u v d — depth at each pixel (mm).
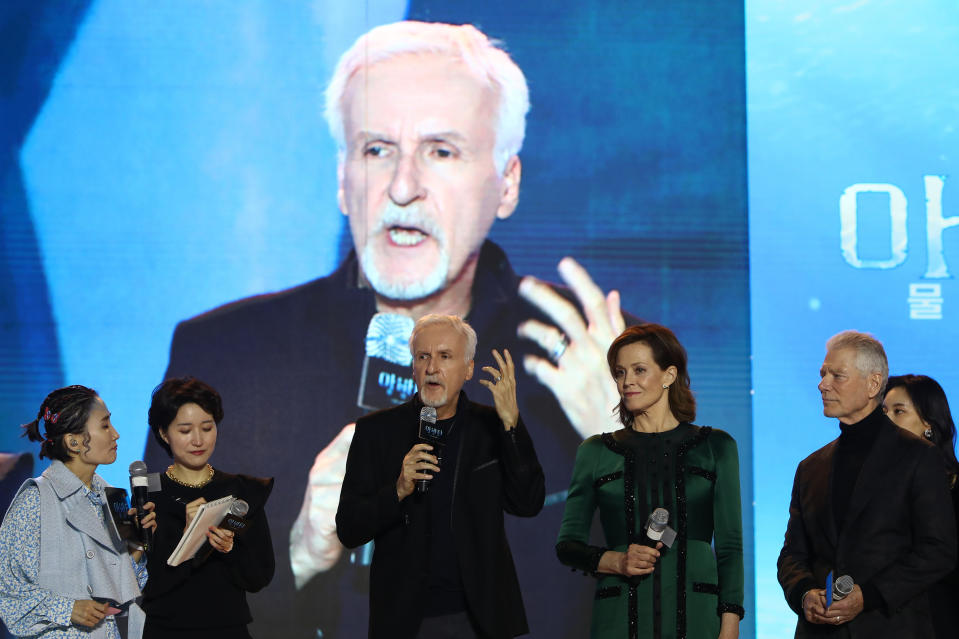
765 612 9086
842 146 9508
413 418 5672
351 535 5410
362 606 9164
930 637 5348
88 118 9469
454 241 9422
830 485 5621
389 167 9445
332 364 9344
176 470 6242
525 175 9484
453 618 5309
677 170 9500
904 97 9523
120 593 5551
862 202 9469
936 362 9383
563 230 9445
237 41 9539
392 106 9484
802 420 9336
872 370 5570
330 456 9273
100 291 9367
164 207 9445
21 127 9445
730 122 9516
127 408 9281
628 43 9555
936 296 9430
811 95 9539
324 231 9445
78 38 9516
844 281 9438
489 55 9523
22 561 5336
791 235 9469
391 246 9406
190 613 5855
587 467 5734
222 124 9492
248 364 9352
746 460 9273
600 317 9383
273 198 9461
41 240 9391
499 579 5441
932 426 6324
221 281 9414
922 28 9555
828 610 5207
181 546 5504
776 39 9570
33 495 5461
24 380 9281
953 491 5930
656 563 5371
